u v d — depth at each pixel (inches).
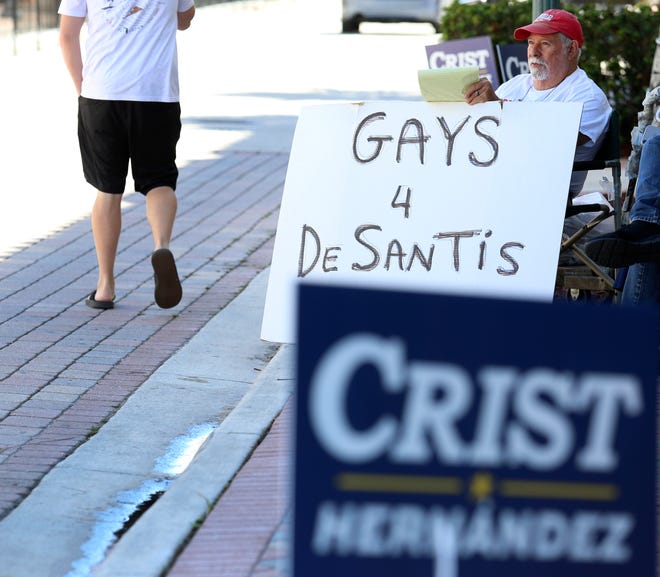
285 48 2716.5
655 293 590.6
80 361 652.1
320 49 2696.9
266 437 522.0
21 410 578.6
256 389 583.5
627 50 1386.6
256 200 1114.1
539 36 655.8
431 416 258.5
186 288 808.9
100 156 732.0
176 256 896.9
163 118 727.7
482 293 262.4
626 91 1402.6
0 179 1180.5
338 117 608.4
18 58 2586.1
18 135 1461.6
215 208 1076.5
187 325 723.4
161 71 726.5
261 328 677.3
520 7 1440.7
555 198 580.4
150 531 423.2
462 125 591.8
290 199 610.5
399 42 2898.6
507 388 260.5
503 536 262.1
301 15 3914.9
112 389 612.1
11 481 496.4
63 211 1042.1
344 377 255.4
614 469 264.4
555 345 261.4
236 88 1957.4
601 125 639.8
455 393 258.8
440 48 1112.2
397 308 256.4
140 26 719.1
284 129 1537.9
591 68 1390.3
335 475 256.7
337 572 258.1
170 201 730.2
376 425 257.1
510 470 261.6
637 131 682.8
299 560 257.4
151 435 553.6
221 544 414.0
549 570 263.6
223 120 1610.5
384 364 256.5
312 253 605.9
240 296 788.0
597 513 264.4
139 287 807.7
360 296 255.0
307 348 254.4
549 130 584.1
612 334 262.7
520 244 580.4
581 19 1387.8
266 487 463.2
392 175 599.5
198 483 466.6
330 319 254.4
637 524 265.3
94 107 724.0
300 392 254.8
